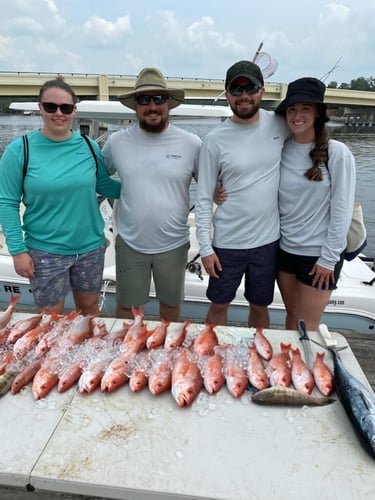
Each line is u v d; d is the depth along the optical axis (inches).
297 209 94.1
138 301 113.0
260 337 79.6
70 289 108.6
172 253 108.1
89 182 95.7
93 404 63.9
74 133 96.3
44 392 65.2
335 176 87.4
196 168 104.5
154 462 53.7
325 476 51.9
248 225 96.4
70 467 52.8
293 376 69.1
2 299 143.1
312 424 60.4
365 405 58.8
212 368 69.3
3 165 90.0
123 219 107.7
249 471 52.5
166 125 100.7
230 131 92.9
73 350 74.4
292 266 99.8
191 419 61.0
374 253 322.0
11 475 52.1
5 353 76.4
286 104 86.0
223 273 102.0
